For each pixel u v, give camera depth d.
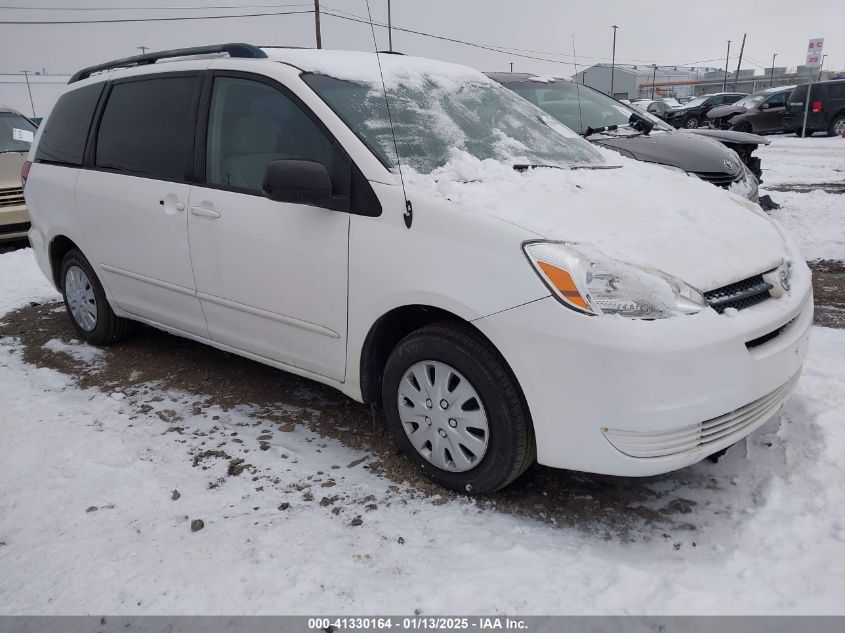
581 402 2.35
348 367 3.00
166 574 2.34
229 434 3.33
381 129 3.04
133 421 3.48
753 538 2.45
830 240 6.86
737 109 20.38
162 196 3.62
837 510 2.55
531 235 2.46
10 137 9.15
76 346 4.66
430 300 2.60
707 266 2.59
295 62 3.29
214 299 3.49
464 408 2.67
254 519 2.63
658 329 2.29
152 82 3.86
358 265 2.81
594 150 3.80
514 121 3.68
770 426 3.13
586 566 2.32
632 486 2.82
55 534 2.57
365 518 2.63
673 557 2.38
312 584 2.27
